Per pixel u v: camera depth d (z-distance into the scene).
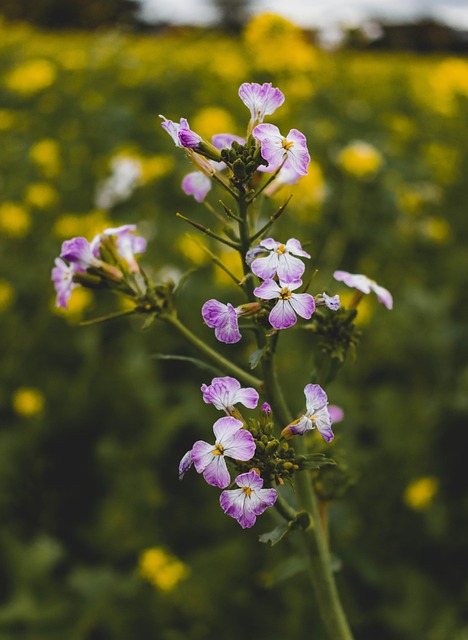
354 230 5.48
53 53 10.66
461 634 3.27
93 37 15.55
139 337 4.80
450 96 8.80
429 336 4.66
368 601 3.49
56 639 3.22
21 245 5.45
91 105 7.46
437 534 3.65
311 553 1.64
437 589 3.47
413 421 4.09
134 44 14.14
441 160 7.32
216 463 1.22
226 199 5.75
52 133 7.27
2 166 6.31
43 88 8.03
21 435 4.15
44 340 4.84
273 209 4.99
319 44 9.69
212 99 8.33
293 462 1.39
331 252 5.29
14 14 24.27
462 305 5.43
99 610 3.28
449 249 6.18
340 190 6.13
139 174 5.38
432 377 4.66
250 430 1.40
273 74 7.05
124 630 3.25
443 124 8.73
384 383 4.68
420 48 19.28
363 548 3.58
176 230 5.70
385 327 4.77
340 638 1.65
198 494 3.96
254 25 6.99
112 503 3.81
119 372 4.55
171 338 4.75
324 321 1.69
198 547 3.73
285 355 4.34
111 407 4.36
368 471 3.83
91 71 9.03
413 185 6.52
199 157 1.41
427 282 5.70
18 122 7.18
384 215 5.96
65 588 3.41
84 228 5.23
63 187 6.26
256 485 1.21
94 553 3.76
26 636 3.23
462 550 3.63
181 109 8.22
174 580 3.22
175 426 4.14
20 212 5.23
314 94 8.10
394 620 3.34
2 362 4.63
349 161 5.58
